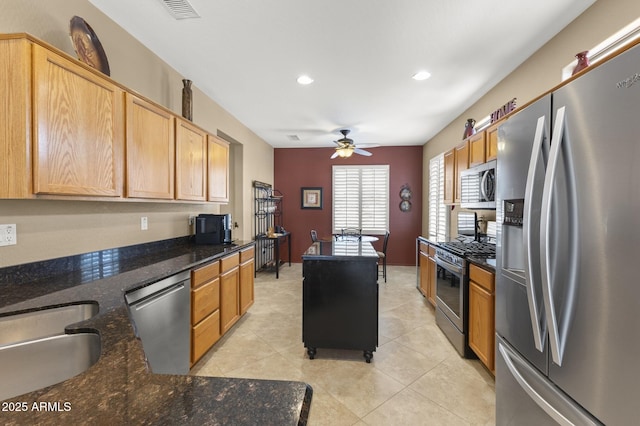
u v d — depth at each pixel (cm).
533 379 122
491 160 256
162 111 222
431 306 371
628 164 82
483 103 345
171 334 188
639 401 81
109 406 57
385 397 194
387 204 624
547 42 234
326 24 215
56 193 141
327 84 316
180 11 202
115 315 110
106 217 211
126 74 225
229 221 328
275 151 655
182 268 198
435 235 522
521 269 139
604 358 90
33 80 130
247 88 328
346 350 258
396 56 258
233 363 235
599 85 91
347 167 636
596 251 92
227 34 228
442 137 493
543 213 105
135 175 194
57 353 99
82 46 172
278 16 206
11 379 98
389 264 625
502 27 216
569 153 101
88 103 158
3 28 148
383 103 371
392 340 277
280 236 534
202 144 283
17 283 154
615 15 175
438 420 173
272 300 393
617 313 86
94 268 195
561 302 104
